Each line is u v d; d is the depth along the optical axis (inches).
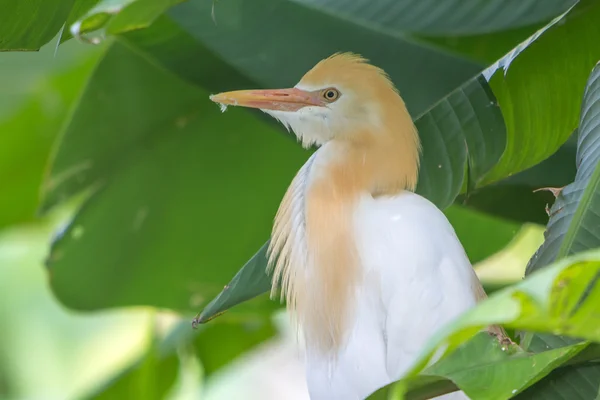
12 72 390.9
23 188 407.8
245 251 339.0
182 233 335.6
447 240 244.7
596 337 127.9
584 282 122.3
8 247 506.0
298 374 509.7
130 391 356.2
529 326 125.6
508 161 252.8
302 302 257.8
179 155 329.4
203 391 377.1
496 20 238.5
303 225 265.0
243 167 331.0
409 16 246.4
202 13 272.2
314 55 273.0
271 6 275.1
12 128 396.8
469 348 160.1
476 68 263.1
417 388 162.9
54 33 193.9
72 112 321.7
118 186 329.4
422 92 263.0
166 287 340.5
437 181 256.7
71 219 327.6
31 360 506.6
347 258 248.1
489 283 323.0
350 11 251.9
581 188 204.4
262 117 287.3
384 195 258.2
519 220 281.4
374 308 241.6
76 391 490.3
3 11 186.5
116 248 333.7
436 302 233.3
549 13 235.1
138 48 279.0
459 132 252.7
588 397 175.0
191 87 319.9
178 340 357.1
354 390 237.6
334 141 269.1
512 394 150.4
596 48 247.8
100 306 339.9
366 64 266.5
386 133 261.0
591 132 209.3
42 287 508.4
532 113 249.8
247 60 272.1
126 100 322.0
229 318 334.0
